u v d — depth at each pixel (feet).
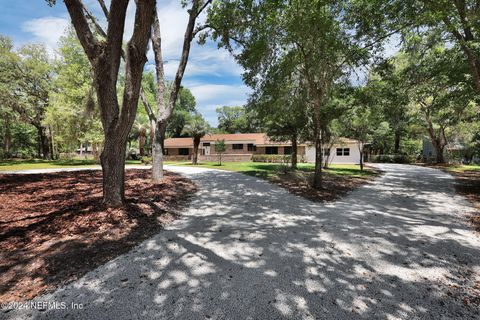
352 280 10.55
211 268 11.46
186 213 21.22
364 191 34.42
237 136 114.21
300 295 9.40
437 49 36.06
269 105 37.17
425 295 9.52
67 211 18.93
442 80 40.16
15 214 18.47
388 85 39.09
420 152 127.65
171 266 11.59
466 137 94.27
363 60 31.19
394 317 8.20
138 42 16.55
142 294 9.31
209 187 33.99
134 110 18.79
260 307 8.64
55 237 14.48
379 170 69.31
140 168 60.90
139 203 21.62
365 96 37.04
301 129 55.06
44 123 72.18
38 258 11.94
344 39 28.48
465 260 12.69
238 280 10.43
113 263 11.76
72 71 68.54
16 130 116.16
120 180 20.25
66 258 12.03
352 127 62.69
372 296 9.39
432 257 13.01
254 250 13.62
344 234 16.47
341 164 91.20
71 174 43.78
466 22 25.27
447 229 17.79
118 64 18.22
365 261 12.43
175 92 37.29
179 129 155.63
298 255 13.05
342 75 34.42
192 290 9.63
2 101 71.61
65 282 10.03
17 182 33.45
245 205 24.32
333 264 12.04
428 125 92.17
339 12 27.89
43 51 81.87
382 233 16.78
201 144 114.83
